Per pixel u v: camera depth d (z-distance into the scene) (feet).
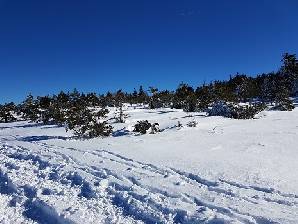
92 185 28.45
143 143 52.16
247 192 27.25
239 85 188.65
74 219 22.16
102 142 53.67
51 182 30.07
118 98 158.51
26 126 111.75
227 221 20.53
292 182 30.19
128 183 28.94
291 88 194.59
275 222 20.83
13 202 26.02
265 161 38.32
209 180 30.22
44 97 139.03
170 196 26.11
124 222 21.85
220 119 89.04
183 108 139.33
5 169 34.30
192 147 48.19
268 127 72.84
